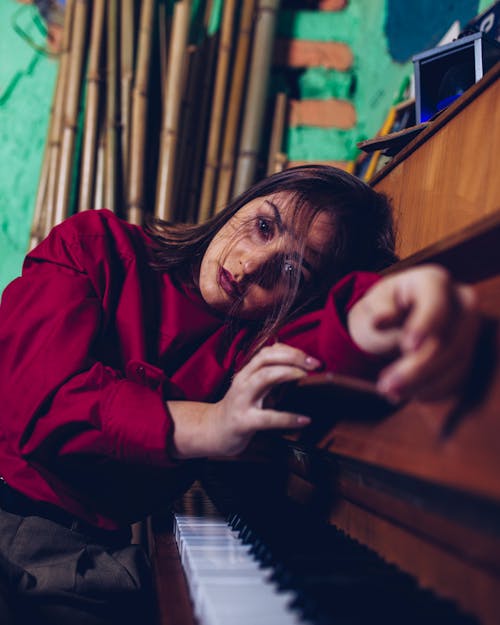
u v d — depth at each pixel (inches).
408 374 14.6
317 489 30.8
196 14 84.7
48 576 32.6
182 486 39.1
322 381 19.3
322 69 86.6
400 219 40.9
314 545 22.4
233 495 40.1
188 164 80.0
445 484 14.4
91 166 75.5
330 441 24.4
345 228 38.3
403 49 73.6
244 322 39.5
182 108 80.0
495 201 29.7
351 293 24.2
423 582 17.9
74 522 34.6
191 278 41.8
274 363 23.1
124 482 35.7
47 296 33.8
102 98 77.7
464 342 15.3
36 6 82.8
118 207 75.8
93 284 36.6
